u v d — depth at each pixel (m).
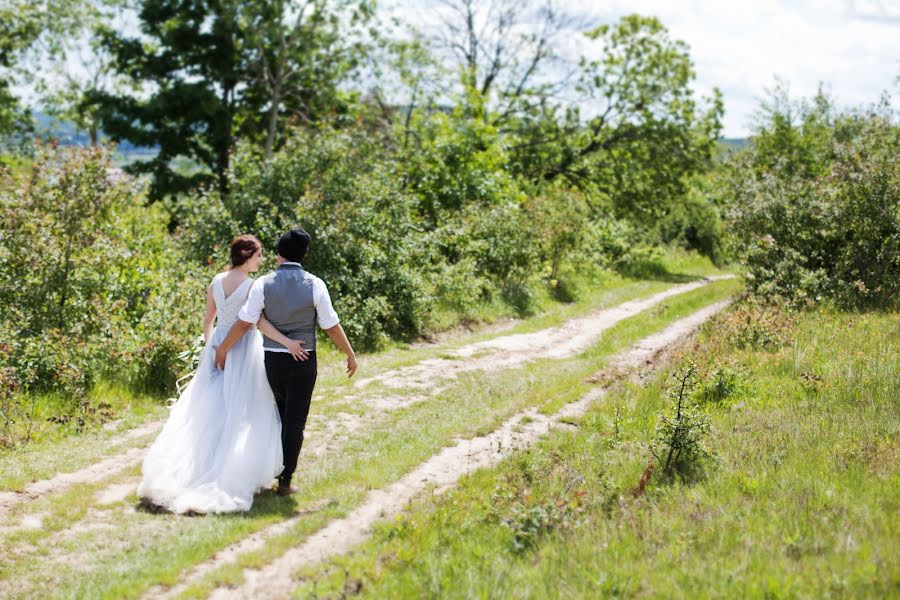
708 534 4.64
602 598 3.81
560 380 10.88
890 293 14.72
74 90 41.53
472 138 23.88
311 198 15.00
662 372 10.38
